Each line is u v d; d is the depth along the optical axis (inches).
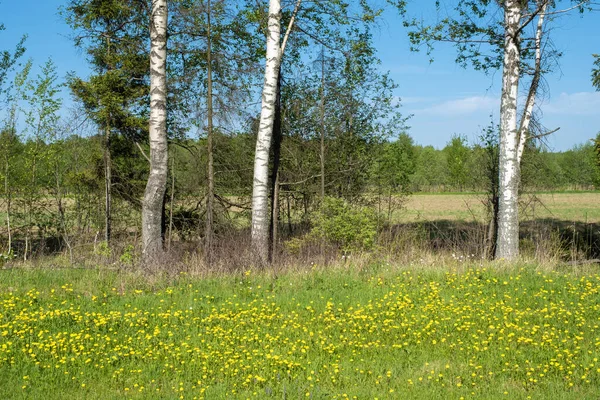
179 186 740.7
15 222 743.7
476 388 273.1
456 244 624.4
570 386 271.6
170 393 271.4
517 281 474.0
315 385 278.7
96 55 725.9
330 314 389.7
